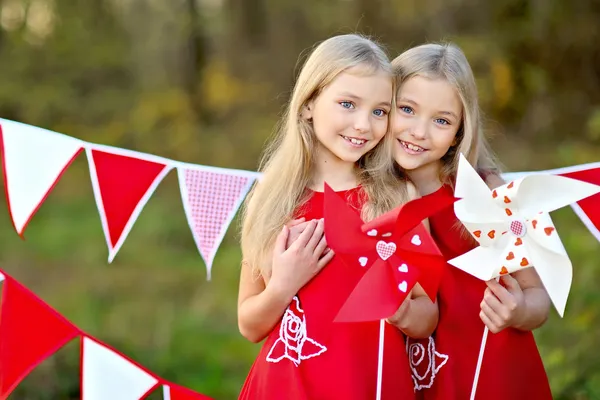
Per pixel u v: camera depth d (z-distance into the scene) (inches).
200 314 307.6
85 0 565.3
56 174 120.6
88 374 117.7
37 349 116.7
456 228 123.1
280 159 124.8
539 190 109.0
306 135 122.5
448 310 122.0
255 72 518.3
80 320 305.3
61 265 377.7
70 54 553.9
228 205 129.0
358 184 122.5
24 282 356.8
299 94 121.4
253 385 121.2
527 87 418.0
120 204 124.3
